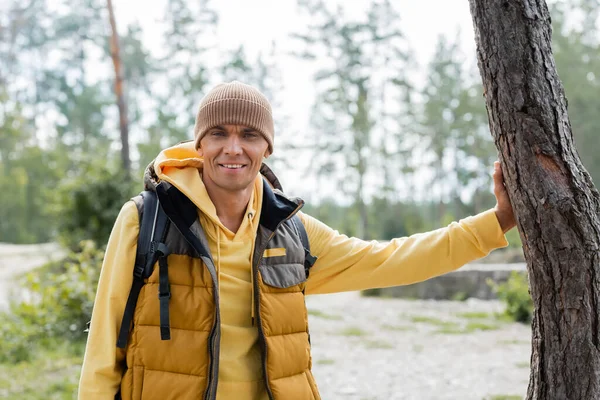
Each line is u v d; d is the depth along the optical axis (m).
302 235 2.13
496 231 2.13
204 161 1.98
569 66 30.92
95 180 12.96
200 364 1.83
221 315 1.93
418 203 46.41
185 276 1.89
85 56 48.38
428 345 7.86
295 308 2.01
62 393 5.32
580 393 1.96
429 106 35.84
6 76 46.00
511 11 1.98
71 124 48.84
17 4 45.34
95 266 9.01
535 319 2.07
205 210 1.94
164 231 1.92
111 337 1.88
